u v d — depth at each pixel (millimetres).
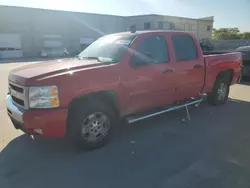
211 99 6195
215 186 2836
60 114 3303
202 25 54406
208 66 5457
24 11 35125
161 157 3562
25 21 35469
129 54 4027
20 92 3430
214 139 4188
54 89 3248
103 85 3652
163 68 4445
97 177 3084
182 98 5059
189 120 5188
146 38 4320
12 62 23344
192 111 5836
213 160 3447
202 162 3393
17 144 4051
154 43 4430
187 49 5020
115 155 3646
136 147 3904
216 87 6055
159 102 4598
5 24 33625
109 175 3123
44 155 3678
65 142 4117
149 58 4293
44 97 3230
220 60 5824
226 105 6387
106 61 3977
